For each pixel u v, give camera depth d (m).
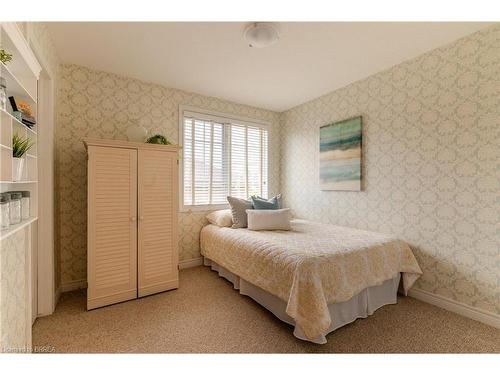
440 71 2.23
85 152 2.63
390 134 2.63
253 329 1.89
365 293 2.06
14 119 1.09
